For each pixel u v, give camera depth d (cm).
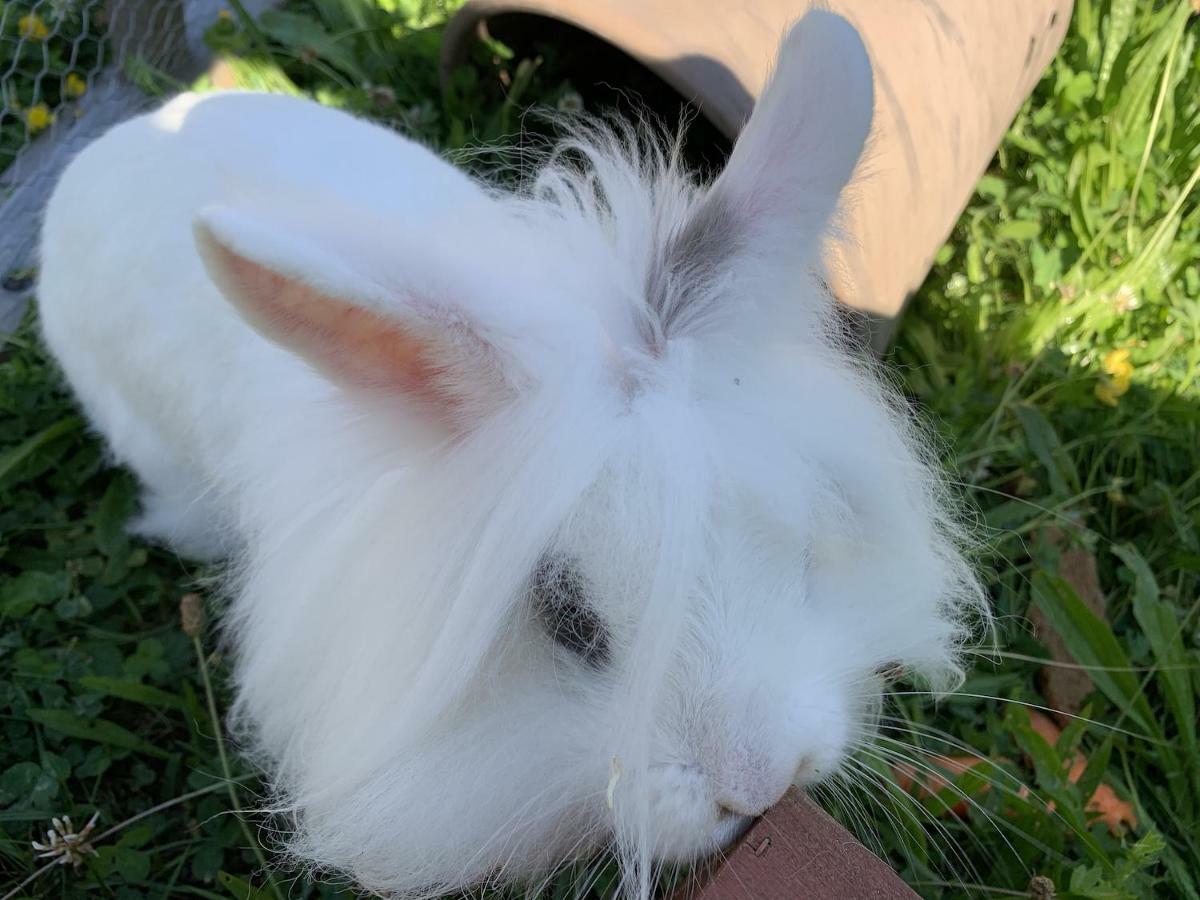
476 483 24
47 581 46
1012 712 43
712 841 27
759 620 25
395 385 23
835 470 27
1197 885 42
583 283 27
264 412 34
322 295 20
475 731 28
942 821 42
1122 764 46
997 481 53
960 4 58
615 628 25
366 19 72
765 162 26
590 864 35
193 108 43
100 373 46
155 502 50
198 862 40
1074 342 61
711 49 48
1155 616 47
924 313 63
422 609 25
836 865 27
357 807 29
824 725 26
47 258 46
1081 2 78
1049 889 37
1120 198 68
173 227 39
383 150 40
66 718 41
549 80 65
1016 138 71
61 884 39
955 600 38
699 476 23
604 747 26
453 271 22
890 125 49
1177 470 56
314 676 31
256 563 34
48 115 65
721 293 26
